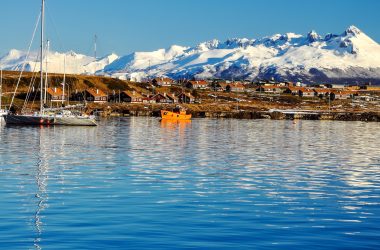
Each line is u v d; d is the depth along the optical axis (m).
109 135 122.56
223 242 31.53
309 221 37.56
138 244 30.73
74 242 30.94
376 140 123.81
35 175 57.44
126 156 78.44
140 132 136.25
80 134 123.44
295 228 35.38
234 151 89.50
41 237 31.89
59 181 53.53
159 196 45.97
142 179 55.81
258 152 88.62
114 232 33.22
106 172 60.81
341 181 57.44
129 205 41.69
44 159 72.81
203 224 35.78
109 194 46.47
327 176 61.25
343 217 39.16
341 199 46.59
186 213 39.12
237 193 48.50
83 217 37.16
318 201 45.47
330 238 33.00
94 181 53.88
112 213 38.56
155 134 129.50
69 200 43.41
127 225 35.03
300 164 72.56
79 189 48.88
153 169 64.25
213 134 134.12
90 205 41.41
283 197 47.00
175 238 32.16
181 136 124.31
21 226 34.44
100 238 31.81
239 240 32.03
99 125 164.75
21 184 51.25
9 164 66.56
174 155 81.06
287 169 66.94
